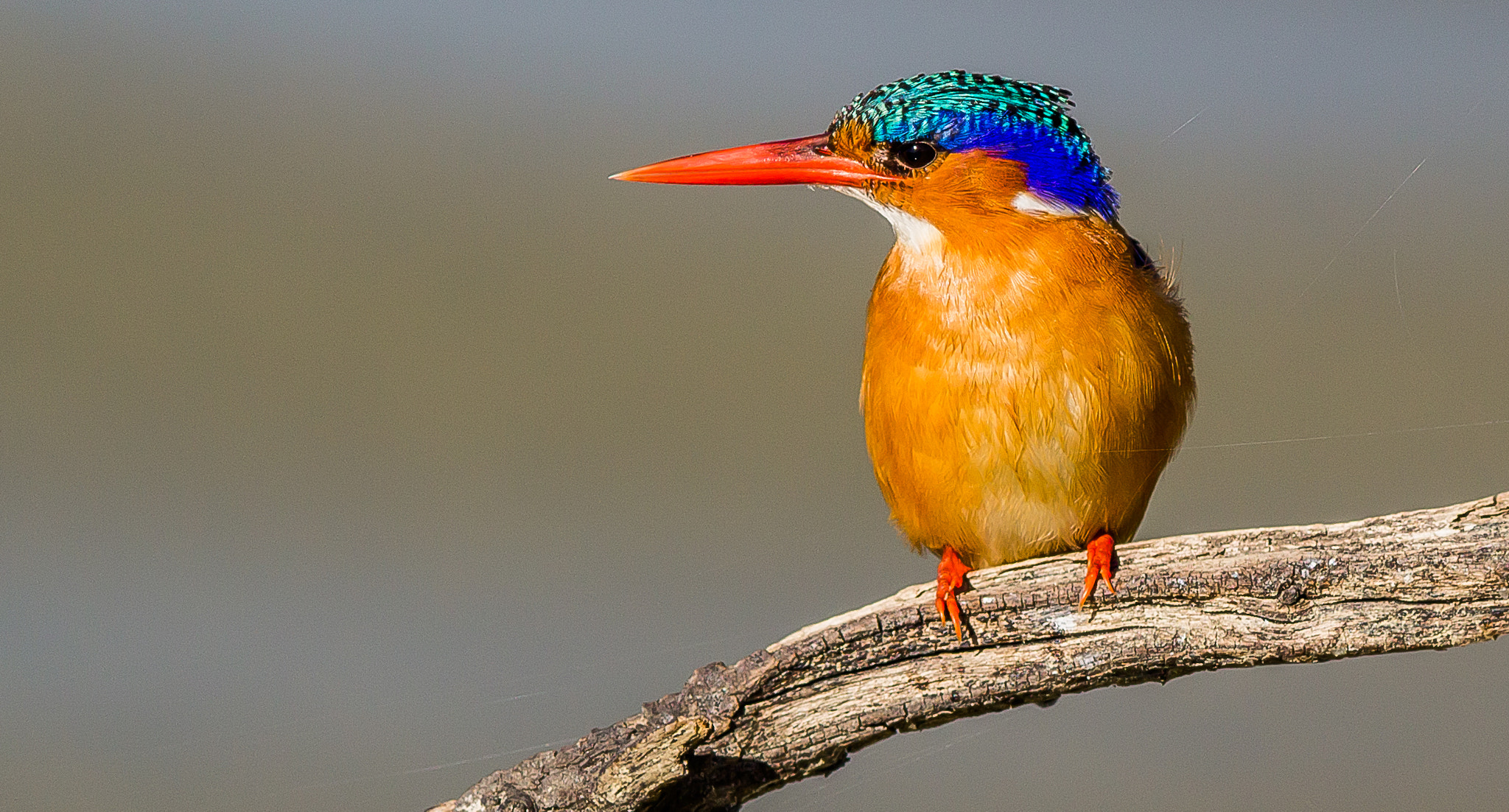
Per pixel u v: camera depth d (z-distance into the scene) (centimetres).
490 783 317
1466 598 317
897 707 318
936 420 320
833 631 318
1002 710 319
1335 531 318
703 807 318
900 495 321
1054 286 319
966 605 318
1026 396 319
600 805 317
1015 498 320
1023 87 320
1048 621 318
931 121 320
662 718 318
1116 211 321
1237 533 318
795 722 318
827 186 321
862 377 322
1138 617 318
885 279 321
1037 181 320
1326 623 318
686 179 322
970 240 320
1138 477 320
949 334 320
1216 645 318
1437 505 337
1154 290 320
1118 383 319
